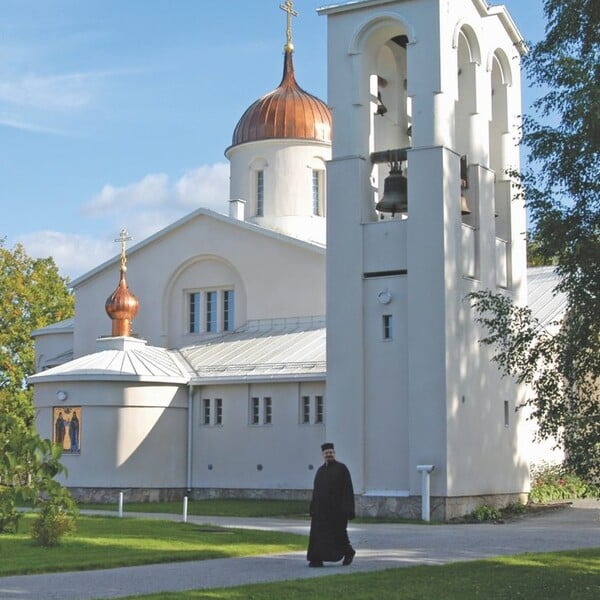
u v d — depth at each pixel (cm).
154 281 4844
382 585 1673
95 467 4009
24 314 6475
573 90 2044
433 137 3250
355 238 3338
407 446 3191
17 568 1827
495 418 3447
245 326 4566
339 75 3425
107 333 4994
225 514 3284
